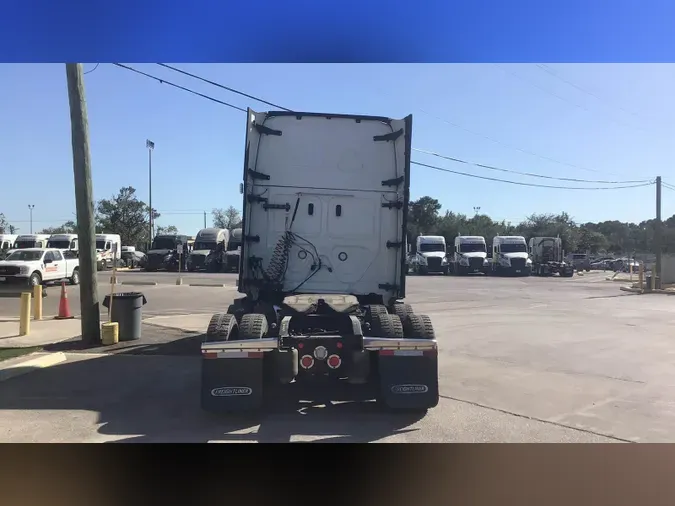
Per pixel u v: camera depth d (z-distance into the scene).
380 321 6.14
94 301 10.12
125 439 5.16
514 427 5.56
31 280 23.33
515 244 41.19
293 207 7.75
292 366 5.69
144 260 41.59
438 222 81.38
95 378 7.59
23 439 5.15
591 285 30.72
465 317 15.12
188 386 7.16
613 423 5.70
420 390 5.83
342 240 7.79
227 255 37.78
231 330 5.99
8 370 7.70
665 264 32.53
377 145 7.87
